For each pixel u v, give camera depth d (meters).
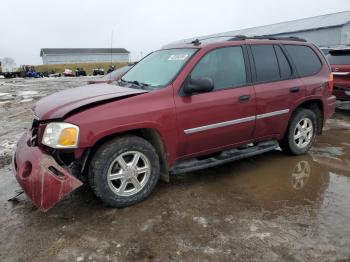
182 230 3.18
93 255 2.84
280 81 4.65
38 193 3.14
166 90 3.70
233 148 4.46
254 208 3.58
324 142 6.02
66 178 3.15
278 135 4.83
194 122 3.85
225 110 4.06
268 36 4.85
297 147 5.09
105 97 3.49
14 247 2.95
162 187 4.11
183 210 3.55
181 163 4.07
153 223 3.30
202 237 3.06
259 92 4.37
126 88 3.96
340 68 8.20
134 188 3.65
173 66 4.05
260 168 4.71
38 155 3.23
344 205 3.63
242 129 4.31
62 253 2.87
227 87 4.14
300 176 4.42
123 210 3.57
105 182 3.42
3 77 37.50
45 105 3.62
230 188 4.07
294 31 34.19
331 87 5.39
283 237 3.04
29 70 41.34
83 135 3.21
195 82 3.67
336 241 2.98
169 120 3.67
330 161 4.99
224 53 4.20
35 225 3.30
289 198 3.80
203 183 4.22
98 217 3.43
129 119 3.42
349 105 9.63
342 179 4.33
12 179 4.43
